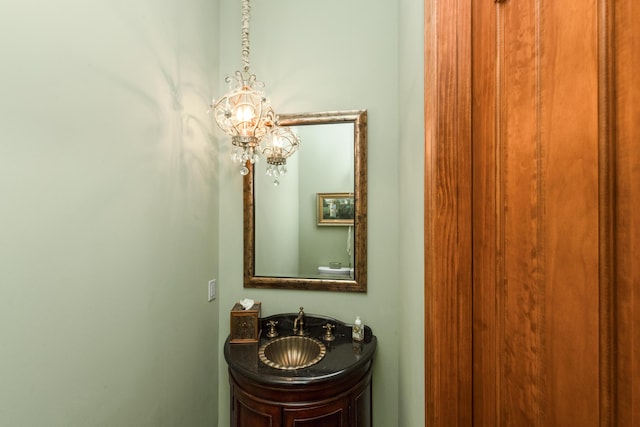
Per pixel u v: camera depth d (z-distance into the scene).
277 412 1.11
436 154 0.61
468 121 0.60
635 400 0.30
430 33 0.65
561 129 0.39
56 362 0.72
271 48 1.58
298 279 1.55
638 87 0.30
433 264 0.62
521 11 0.47
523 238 0.47
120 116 0.93
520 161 0.47
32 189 0.67
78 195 0.79
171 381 1.19
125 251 0.95
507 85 0.50
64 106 0.74
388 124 1.47
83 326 0.80
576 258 0.36
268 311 1.58
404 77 1.19
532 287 0.45
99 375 0.85
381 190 1.48
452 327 0.61
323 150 1.54
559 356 0.39
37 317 0.68
